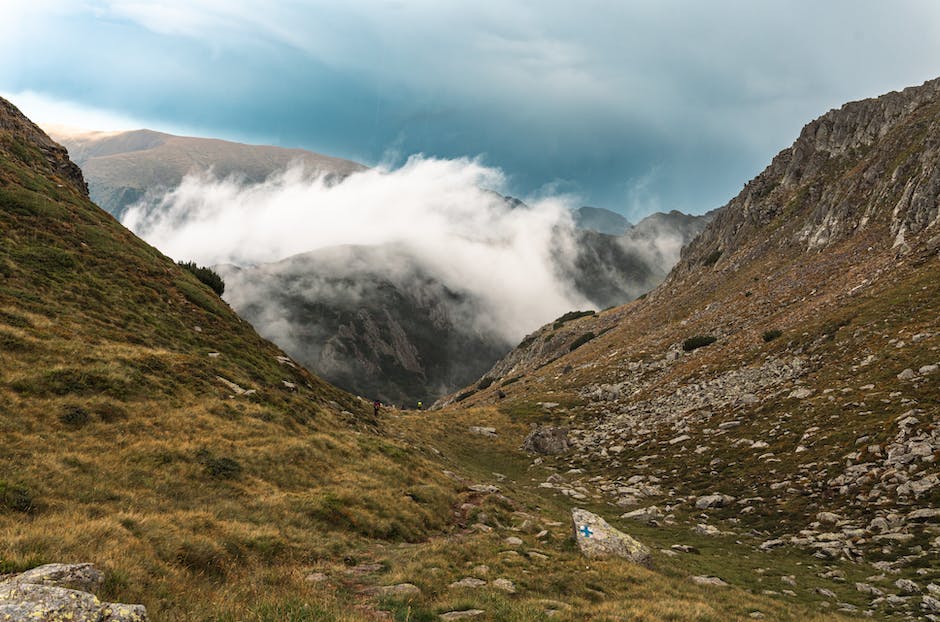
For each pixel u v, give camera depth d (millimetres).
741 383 57188
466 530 27047
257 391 36500
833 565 24641
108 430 23797
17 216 45219
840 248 85000
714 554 27344
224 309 52969
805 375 50844
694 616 15984
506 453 60781
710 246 138500
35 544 12320
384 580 16844
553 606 15938
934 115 92062
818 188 111312
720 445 45594
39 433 21281
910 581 20922
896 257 65688
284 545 18578
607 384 82750
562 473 52312
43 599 9039
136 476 20828
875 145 107188
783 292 83500
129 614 9469
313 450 30203
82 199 59281
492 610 14812
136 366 31047
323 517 22766
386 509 25719
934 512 25891
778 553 27234
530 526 28016
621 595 18391
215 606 11953
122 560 12789
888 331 49031
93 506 16969
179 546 15359
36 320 31578
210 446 25828
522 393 92312
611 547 23703
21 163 56594
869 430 35844
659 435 54469
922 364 40406
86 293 39812
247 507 21438
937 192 69438
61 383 25766
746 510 33656
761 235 115062
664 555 26297
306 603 12586
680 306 111938
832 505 30719
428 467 36625
